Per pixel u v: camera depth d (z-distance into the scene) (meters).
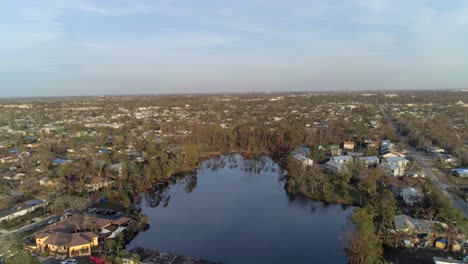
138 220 77.25
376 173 100.81
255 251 65.31
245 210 87.69
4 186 94.31
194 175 123.88
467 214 75.25
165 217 83.06
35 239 64.12
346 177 101.94
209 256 63.31
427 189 86.31
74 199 81.19
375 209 71.00
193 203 93.62
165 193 103.06
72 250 59.84
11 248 55.72
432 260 58.84
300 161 120.25
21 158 123.62
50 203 83.12
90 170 107.56
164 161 121.69
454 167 116.25
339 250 65.56
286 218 81.94
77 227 67.25
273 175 123.50
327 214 84.12
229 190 105.81
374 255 55.44
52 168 114.62
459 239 63.38
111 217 77.12
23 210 77.56
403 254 61.09
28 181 95.38
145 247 66.62
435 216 71.62
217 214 85.12
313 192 97.56
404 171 108.38
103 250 61.62
